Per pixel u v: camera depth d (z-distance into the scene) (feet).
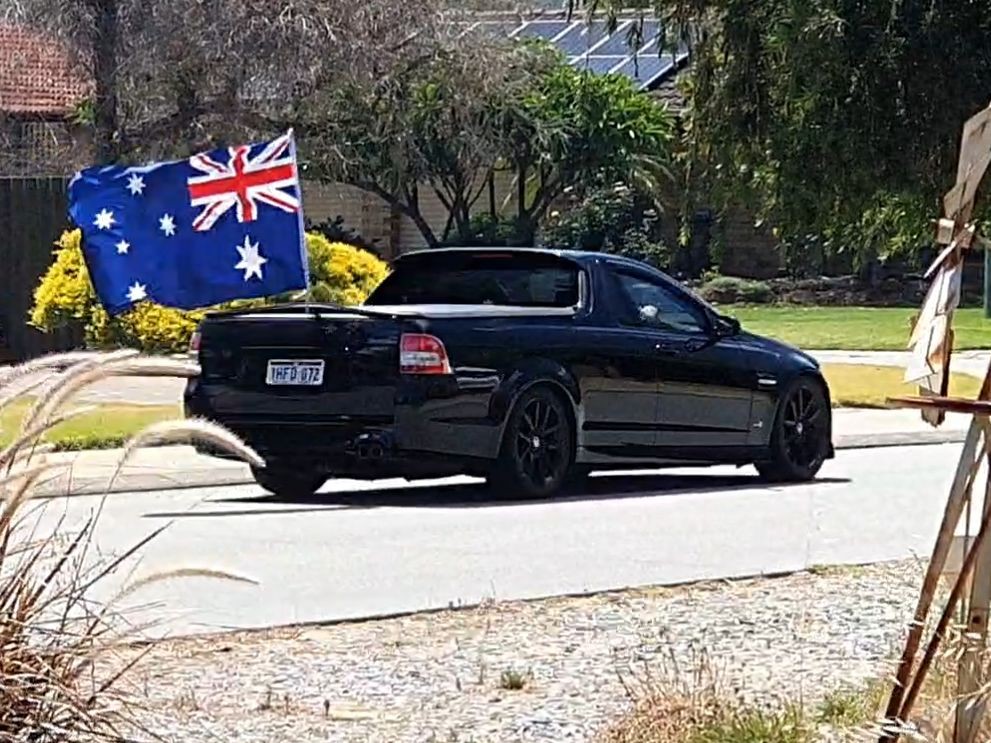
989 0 30.14
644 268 50.31
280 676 26.05
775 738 22.15
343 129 124.67
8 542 18.78
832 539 40.81
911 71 30.22
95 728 18.90
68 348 87.92
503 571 36.24
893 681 19.93
